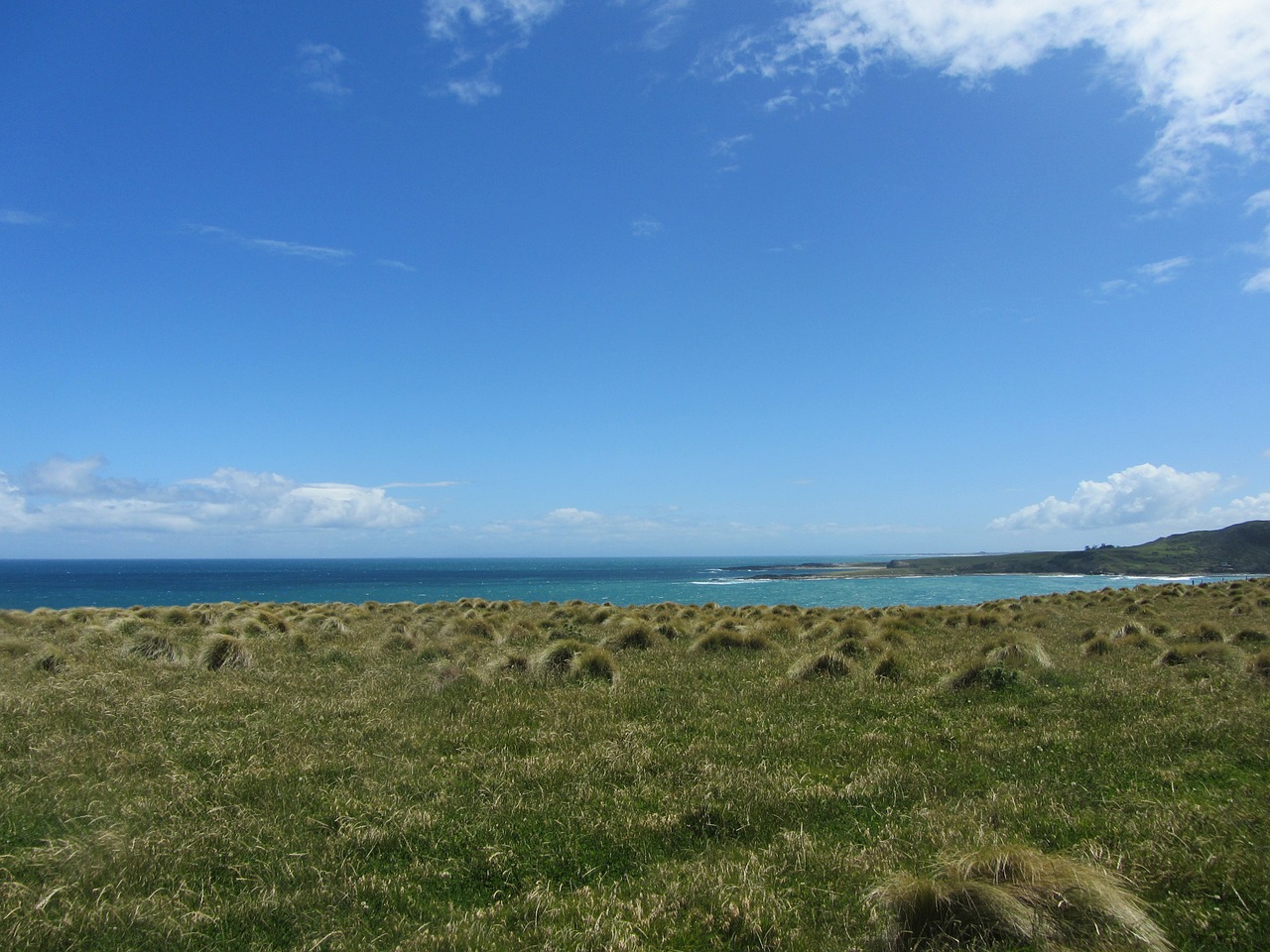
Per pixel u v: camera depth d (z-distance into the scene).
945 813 8.02
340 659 19.91
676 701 13.98
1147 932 5.31
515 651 19.81
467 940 5.72
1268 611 30.56
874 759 10.21
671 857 7.42
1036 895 5.66
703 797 8.66
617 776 9.66
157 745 10.66
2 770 9.48
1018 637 19.22
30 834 7.65
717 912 6.08
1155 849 6.78
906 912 5.68
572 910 6.27
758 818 8.16
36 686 14.73
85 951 5.58
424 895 6.68
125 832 7.60
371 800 8.62
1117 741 10.75
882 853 7.10
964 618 28.50
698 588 114.25
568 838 7.76
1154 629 25.22
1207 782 8.95
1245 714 11.87
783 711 13.21
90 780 9.16
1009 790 8.73
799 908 6.14
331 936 5.87
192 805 8.47
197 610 31.86
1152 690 14.27
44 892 6.35
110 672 16.72
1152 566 164.62
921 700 13.84
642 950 5.59
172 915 6.07
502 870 7.11
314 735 11.52
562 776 9.56
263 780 9.24
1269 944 5.30
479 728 12.07
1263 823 7.30
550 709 13.38
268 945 5.83
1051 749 10.50
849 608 37.25
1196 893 6.03
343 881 6.79
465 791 9.04
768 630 25.36
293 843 7.57
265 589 116.88
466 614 33.38
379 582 141.75
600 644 22.28
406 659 19.95
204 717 12.68
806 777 9.53
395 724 12.27
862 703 13.76
